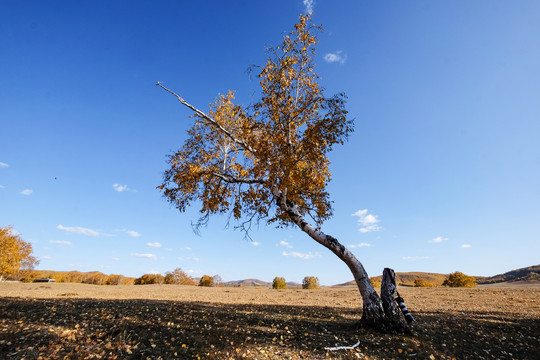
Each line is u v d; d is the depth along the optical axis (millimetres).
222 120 13781
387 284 9617
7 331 6883
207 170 11906
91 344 6516
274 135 11430
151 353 6223
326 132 10406
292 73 12242
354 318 12000
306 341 7922
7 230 43406
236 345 7160
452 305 17438
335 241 10320
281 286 45969
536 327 10219
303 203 11656
